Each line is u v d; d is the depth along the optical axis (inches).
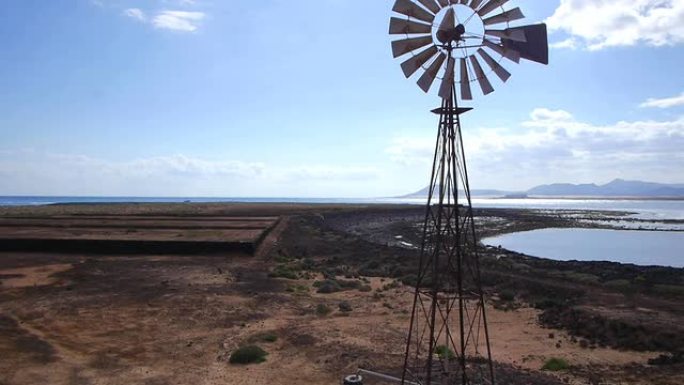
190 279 1407.5
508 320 1011.9
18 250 1859.0
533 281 1409.9
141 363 737.0
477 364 710.5
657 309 1040.8
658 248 2765.7
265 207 5442.9
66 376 681.0
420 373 657.6
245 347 767.1
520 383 630.5
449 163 476.4
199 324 954.1
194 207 5251.0
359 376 600.4
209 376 684.7
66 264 1603.1
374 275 1596.9
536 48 474.9
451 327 945.5
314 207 5575.8
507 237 3425.2
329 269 1672.0
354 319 1001.5
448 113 474.9
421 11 484.1
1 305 1071.6
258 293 1238.3
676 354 761.0
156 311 1044.5
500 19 475.8
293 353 779.4
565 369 711.1
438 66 486.3
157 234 2128.4
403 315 1037.2
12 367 706.2
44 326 923.4
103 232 2181.3
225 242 1879.9
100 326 932.6
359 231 3484.3
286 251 2048.5
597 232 3794.3
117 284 1318.9
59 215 3351.4
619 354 785.6
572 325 944.9
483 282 1414.9
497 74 478.0
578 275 1517.0
